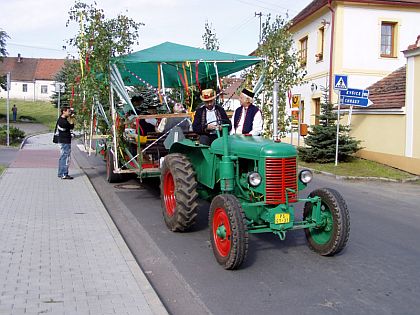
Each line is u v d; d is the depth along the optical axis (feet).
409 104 48.39
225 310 14.51
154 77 39.04
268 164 17.88
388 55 69.92
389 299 15.55
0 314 12.94
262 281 16.98
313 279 17.26
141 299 14.35
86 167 47.16
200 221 25.54
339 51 67.72
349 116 54.60
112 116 32.14
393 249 21.54
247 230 17.33
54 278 15.89
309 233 20.43
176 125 28.99
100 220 24.29
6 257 17.95
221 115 24.70
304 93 78.79
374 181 44.83
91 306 13.71
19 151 60.70
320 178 45.96
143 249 20.76
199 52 35.96
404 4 68.44
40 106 202.59
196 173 22.33
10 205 27.37
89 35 32.22
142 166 29.91
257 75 37.68
